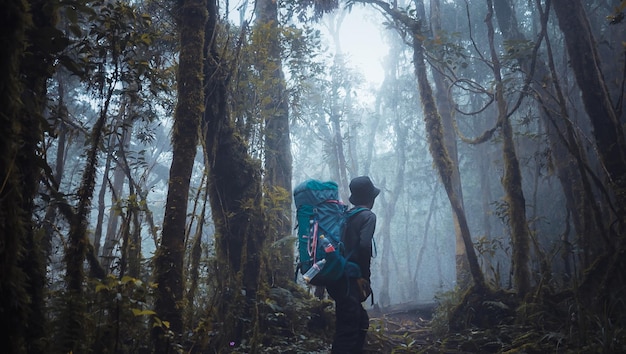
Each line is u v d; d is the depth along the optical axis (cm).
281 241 605
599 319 557
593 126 694
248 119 625
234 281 543
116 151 533
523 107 1429
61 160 602
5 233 208
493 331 643
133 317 356
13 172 212
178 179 404
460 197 1168
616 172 665
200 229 457
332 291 433
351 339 416
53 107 405
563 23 714
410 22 846
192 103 424
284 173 819
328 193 438
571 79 1277
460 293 774
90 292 382
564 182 893
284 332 568
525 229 717
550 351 541
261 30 664
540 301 653
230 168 572
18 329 215
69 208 381
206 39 546
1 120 202
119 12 398
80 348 304
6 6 199
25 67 286
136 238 498
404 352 575
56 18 323
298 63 791
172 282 381
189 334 441
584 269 681
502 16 1098
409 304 1200
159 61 585
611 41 1223
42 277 280
